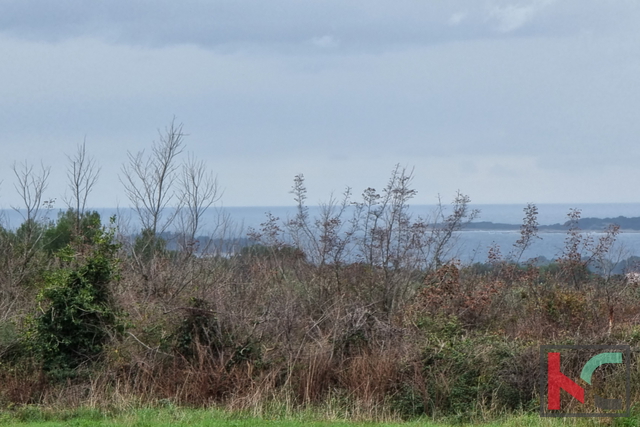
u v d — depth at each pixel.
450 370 20.20
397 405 19.69
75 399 19.88
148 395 20.39
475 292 24.91
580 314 23.92
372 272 25.89
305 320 23.02
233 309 22.86
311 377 20.72
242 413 18.92
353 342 22.47
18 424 17.31
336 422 17.97
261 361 21.52
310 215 28.92
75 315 22.03
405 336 22.08
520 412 18.73
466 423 18.58
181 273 25.69
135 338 21.84
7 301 24.62
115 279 23.14
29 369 21.69
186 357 22.00
